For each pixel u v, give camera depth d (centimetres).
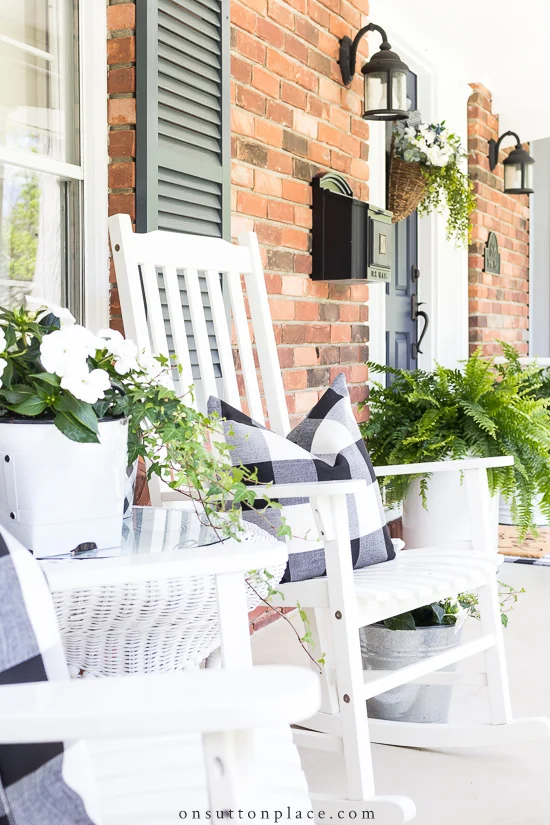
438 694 218
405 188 417
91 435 126
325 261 328
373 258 333
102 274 236
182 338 213
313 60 327
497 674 210
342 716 171
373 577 190
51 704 62
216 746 67
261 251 297
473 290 528
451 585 187
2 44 212
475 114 519
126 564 107
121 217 201
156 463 147
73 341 127
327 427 207
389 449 333
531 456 311
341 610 170
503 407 316
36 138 221
